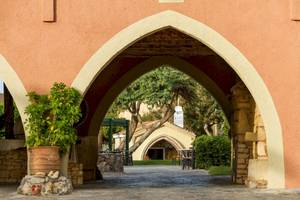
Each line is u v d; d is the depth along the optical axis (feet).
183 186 40.65
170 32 44.21
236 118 44.50
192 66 51.08
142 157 133.90
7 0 37.83
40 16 37.76
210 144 73.61
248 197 31.94
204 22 37.55
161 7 37.58
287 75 37.58
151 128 104.73
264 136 39.91
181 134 134.92
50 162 35.01
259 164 38.45
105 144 127.44
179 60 50.93
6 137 47.78
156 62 51.08
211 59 50.88
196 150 74.64
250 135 40.86
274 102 37.40
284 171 37.11
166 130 134.72
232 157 47.39
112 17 37.63
